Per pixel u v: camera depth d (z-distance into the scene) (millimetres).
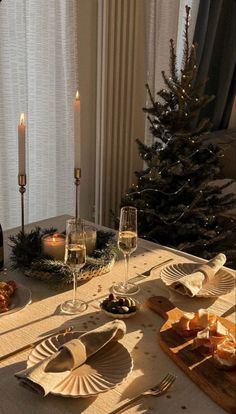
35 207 2740
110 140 3006
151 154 2523
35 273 1348
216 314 1258
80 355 965
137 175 2584
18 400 919
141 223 2510
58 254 1392
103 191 3068
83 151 3018
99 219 3135
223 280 1413
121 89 2969
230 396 926
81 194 3090
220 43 3592
